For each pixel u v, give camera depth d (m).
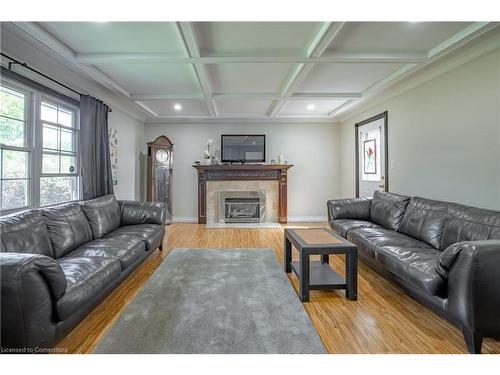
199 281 2.75
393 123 4.06
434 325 1.99
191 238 4.62
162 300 2.33
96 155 3.73
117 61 2.78
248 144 6.02
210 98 4.21
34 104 2.87
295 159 6.14
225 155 6.00
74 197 3.63
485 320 1.62
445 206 2.71
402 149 3.85
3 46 2.39
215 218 5.96
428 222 2.78
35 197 2.90
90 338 1.81
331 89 4.07
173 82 3.69
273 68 3.22
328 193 6.16
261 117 5.79
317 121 6.09
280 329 1.90
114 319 2.05
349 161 5.66
